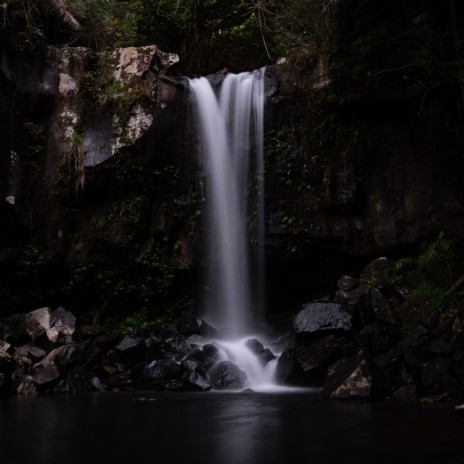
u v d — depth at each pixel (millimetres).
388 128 10812
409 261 9867
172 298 12008
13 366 8742
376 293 9125
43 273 11336
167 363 8758
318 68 11328
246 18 14430
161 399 7184
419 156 10469
